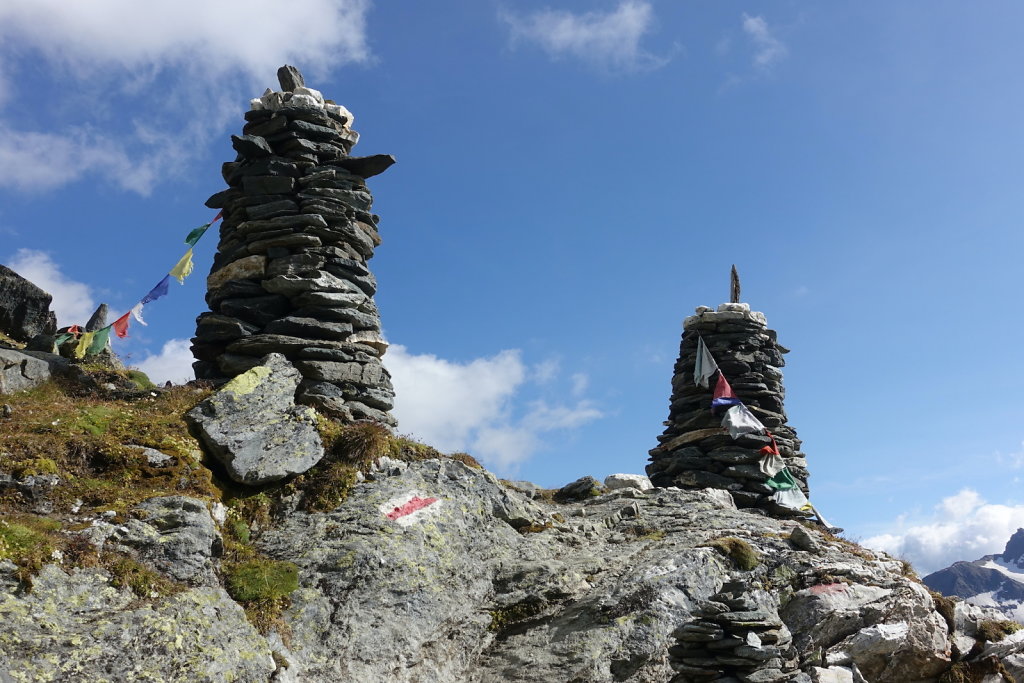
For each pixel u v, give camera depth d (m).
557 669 21.73
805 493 38.19
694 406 38.47
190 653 17.62
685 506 29.70
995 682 24.88
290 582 21.00
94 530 19.25
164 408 25.39
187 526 20.44
